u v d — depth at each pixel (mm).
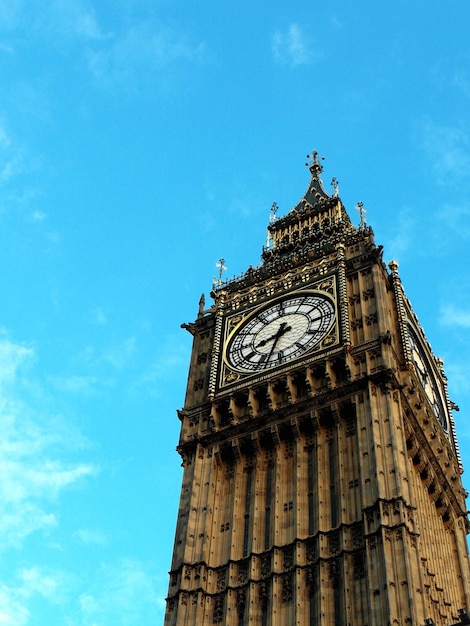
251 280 71375
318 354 60281
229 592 50781
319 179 90125
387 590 45938
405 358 61031
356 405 56344
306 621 47812
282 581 50125
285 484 55406
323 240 75188
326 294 64812
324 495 53406
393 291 66625
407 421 57531
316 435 56750
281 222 84250
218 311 68750
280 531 52625
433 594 50562
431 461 59406
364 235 70750
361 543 49406
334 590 48500
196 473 57875
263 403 60188
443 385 69562
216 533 54656
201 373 65312
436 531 57438
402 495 50312
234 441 58625
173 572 52750
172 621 50375
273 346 63312
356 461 53875
